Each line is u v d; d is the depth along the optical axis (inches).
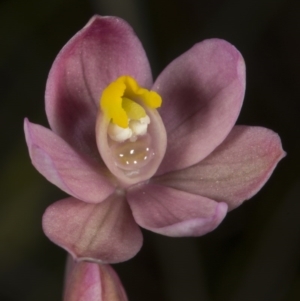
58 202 3.4
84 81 3.5
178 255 4.4
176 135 3.6
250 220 4.5
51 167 3.3
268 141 3.5
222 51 3.5
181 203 3.4
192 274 4.4
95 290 3.4
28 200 4.3
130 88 3.5
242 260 4.5
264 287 4.4
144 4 4.5
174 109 3.6
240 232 4.5
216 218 3.3
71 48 3.5
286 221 4.5
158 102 3.5
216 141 3.5
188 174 3.5
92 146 3.6
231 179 3.5
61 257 4.5
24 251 4.3
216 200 3.4
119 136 3.5
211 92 3.5
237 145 3.5
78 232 3.3
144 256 4.5
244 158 3.5
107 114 3.5
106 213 3.4
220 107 3.5
